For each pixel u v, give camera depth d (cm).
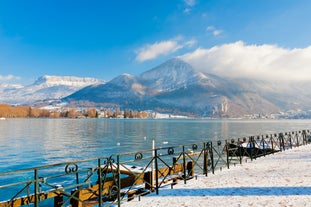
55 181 2173
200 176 1422
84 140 6025
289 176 1323
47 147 4666
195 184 1229
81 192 993
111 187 987
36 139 6069
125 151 4238
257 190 1082
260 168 1591
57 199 970
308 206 872
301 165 1634
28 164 3086
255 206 888
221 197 1006
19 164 3086
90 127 11650
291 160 1858
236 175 1402
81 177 2297
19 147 4606
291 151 2408
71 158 3525
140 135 7594
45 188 1953
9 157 3581
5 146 4709
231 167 1681
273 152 2386
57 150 4316
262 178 1299
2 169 2778
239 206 895
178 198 1017
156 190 1103
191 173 1501
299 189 1073
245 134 8150
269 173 1419
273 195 1005
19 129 9544
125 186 1261
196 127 12694
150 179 1269
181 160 3006
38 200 787
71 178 2270
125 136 7225
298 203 904
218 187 1155
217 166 2459
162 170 1470
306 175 1330
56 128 10488
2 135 6988
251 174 1412
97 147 4750
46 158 3522
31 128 10219
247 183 1207
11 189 1970
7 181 2234
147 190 1215
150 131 9375
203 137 7031
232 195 1027
